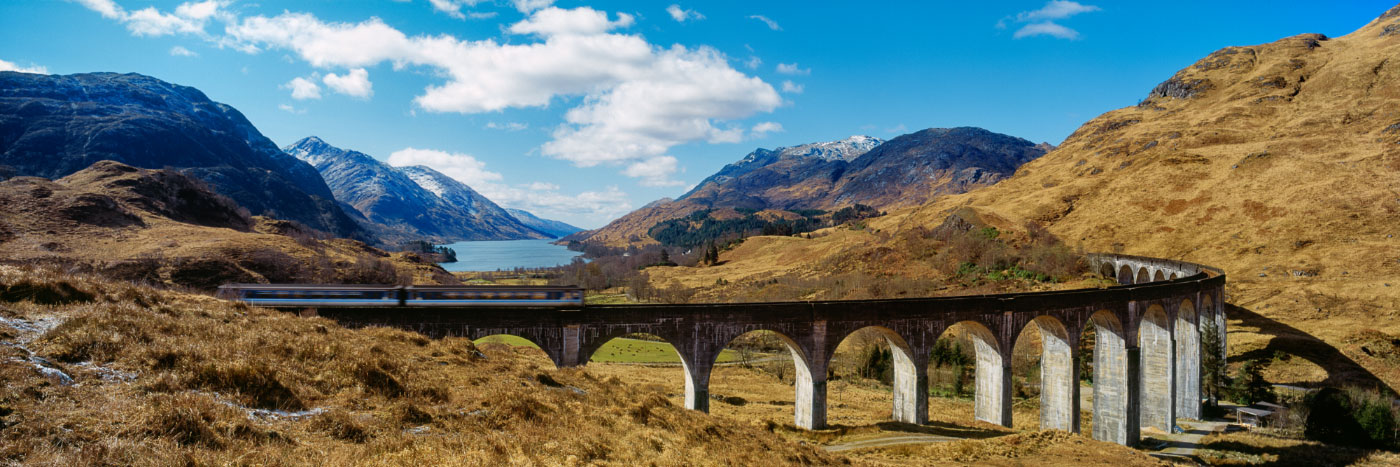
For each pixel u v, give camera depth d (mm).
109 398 18219
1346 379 86938
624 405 32781
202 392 20203
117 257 115125
